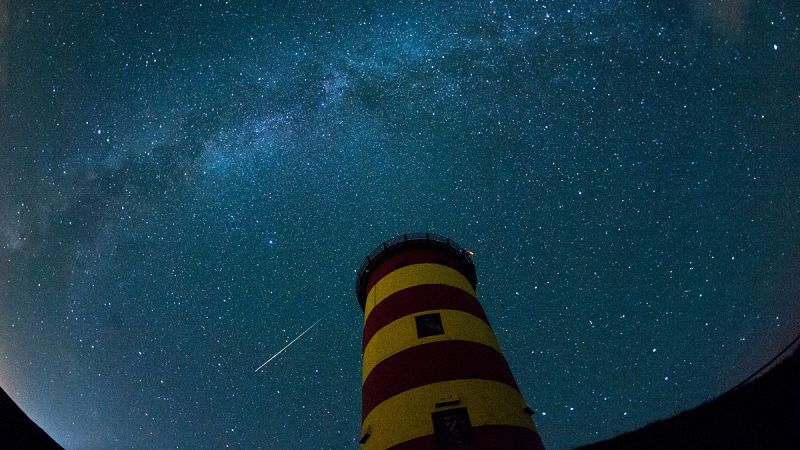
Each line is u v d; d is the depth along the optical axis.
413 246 18.03
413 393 12.16
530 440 11.77
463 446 11.00
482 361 13.08
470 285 16.92
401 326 14.21
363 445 12.13
